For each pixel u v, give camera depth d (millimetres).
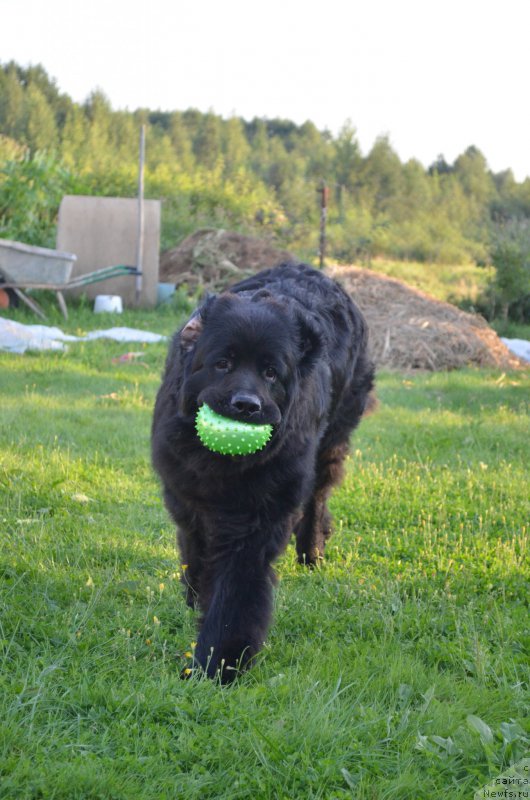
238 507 4199
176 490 4391
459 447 9195
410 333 15492
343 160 68750
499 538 6289
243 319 4117
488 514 6867
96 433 8594
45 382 11023
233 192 32344
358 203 62562
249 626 4109
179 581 5086
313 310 5477
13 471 6875
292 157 79500
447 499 7285
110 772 2980
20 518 5953
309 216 40281
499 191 102312
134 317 17000
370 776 3168
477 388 12859
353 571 5555
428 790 3115
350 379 6016
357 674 4008
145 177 30062
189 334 4316
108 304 17312
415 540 6301
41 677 3561
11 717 3236
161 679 3738
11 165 20516
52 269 15758
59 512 6176
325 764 3146
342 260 32625
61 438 8344
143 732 3328
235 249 21375
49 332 14289
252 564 4238
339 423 5980
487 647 4430
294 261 6246
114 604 4613
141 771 3059
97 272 16750
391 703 3770
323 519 6031
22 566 4961
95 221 18391
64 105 83500
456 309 17250
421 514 6809
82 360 12562
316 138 106625
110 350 13477
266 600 4219
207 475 4160
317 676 3939
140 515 6371
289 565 5824
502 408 11117
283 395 4223
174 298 18594
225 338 4098
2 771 2947
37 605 4410
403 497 7301
